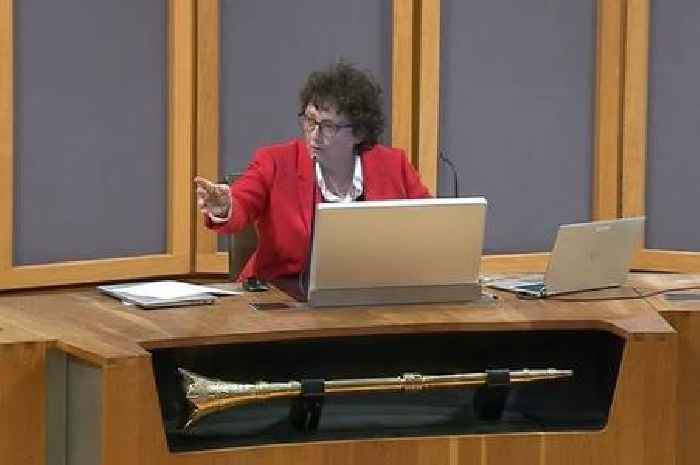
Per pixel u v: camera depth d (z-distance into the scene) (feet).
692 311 22.47
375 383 20.25
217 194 22.61
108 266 32.91
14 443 19.16
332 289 21.76
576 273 23.48
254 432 20.31
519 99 35.73
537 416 21.83
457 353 21.90
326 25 34.47
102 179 32.89
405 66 34.73
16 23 31.19
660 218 35.88
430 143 34.99
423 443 20.10
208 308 21.71
